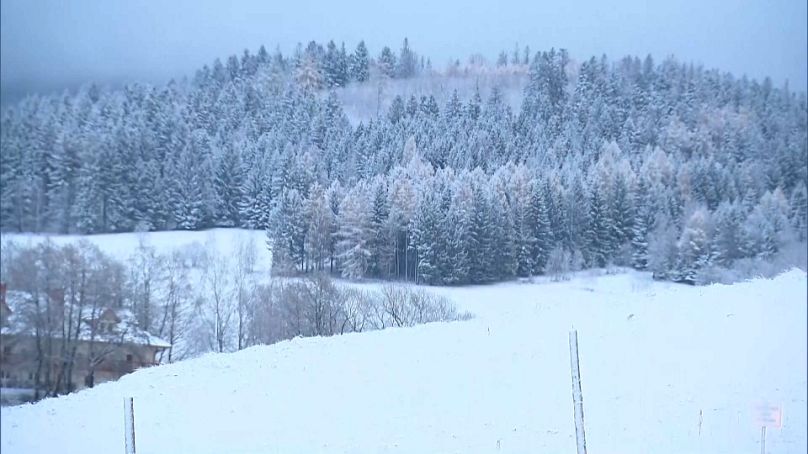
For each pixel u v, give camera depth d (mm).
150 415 14656
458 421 13562
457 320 25469
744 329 18047
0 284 22750
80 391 17438
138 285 26875
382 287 32000
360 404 14992
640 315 21094
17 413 14953
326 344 20891
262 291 29984
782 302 20312
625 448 11312
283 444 12375
